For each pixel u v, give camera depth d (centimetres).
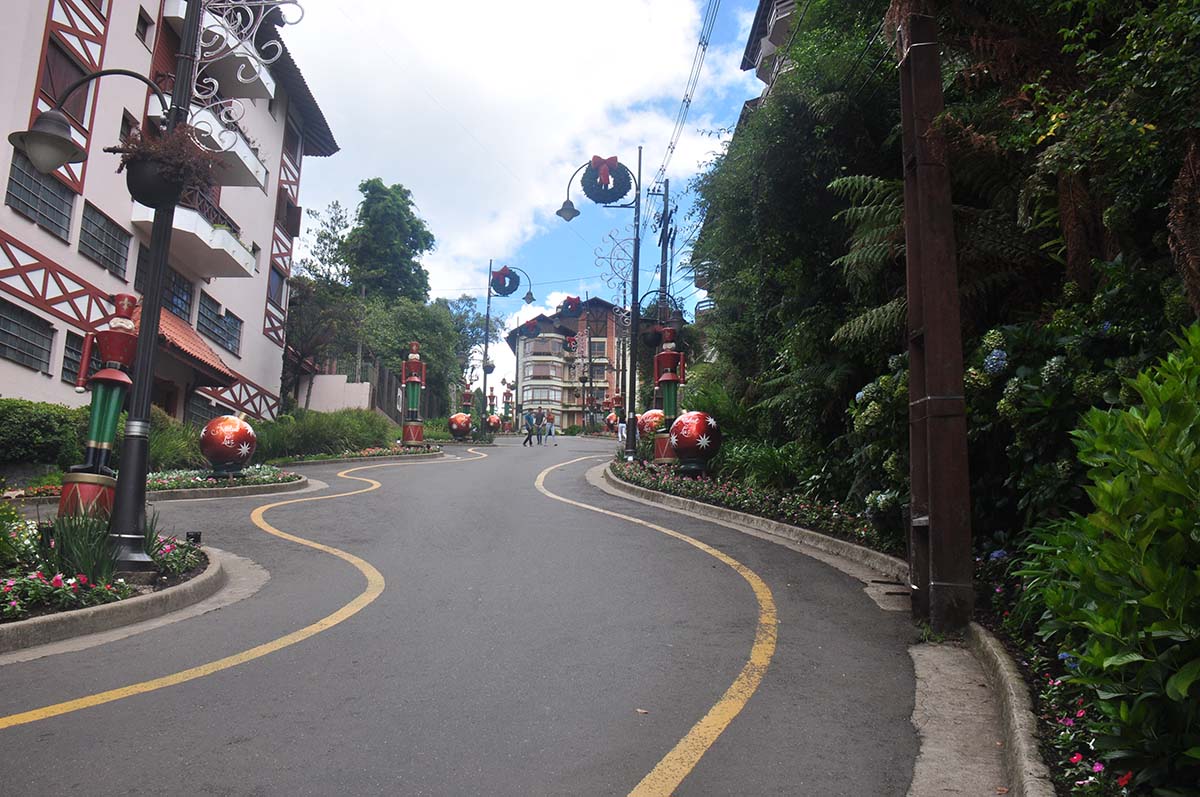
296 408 3681
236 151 2441
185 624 659
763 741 421
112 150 800
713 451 1691
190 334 2548
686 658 562
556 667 542
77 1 1950
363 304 4269
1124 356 609
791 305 1247
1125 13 549
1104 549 321
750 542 1047
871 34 1023
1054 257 770
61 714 452
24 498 1326
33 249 1797
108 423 924
